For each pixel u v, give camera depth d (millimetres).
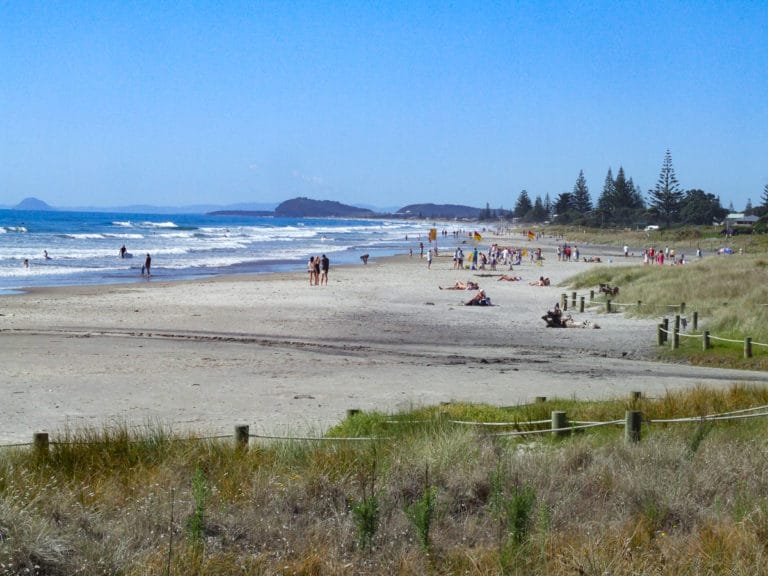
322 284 46250
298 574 6004
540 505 7105
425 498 6613
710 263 45594
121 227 142875
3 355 20328
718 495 7750
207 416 13773
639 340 25250
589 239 144500
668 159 167750
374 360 21016
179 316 30312
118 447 9305
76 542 6145
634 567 6004
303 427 12570
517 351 23219
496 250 72375
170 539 5922
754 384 15406
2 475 7688
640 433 10086
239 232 147875
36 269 55500
